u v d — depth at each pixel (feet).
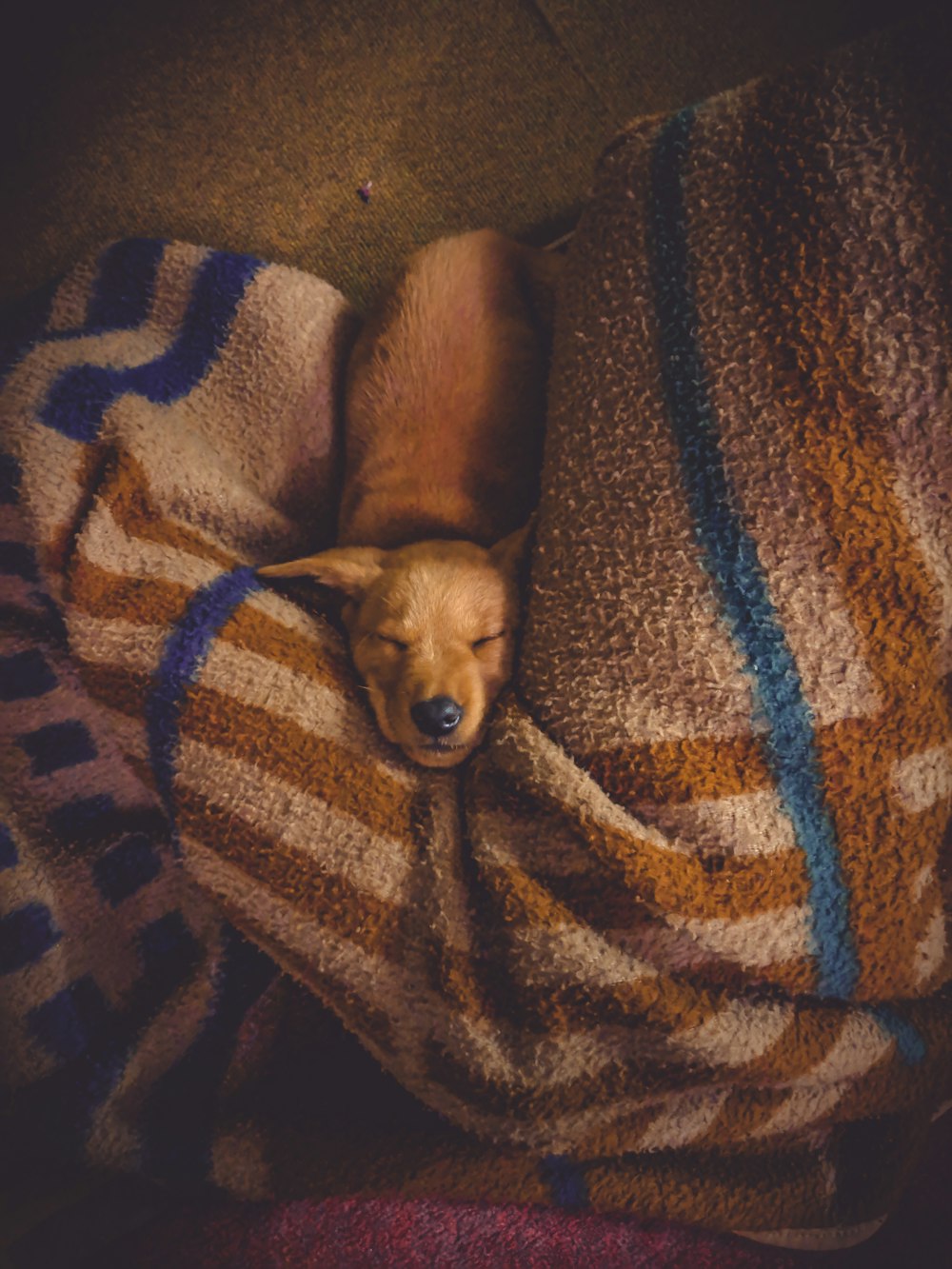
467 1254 1.35
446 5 2.04
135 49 2.08
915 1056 1.30
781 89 1.18
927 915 1.29
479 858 1.29
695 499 1.24
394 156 2.03
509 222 2.00
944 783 1.25
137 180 2.06
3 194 2.07
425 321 1.76
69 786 1.45
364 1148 1.32
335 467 1.86
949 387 1.13
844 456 1.18
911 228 1.11
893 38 1.12
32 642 1.49
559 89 2.00
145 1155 1.33
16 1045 1.35
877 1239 1.39
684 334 1.24
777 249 1.18
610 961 1.22
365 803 1.35
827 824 1.23
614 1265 1.35
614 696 1.28
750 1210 1.29
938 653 1.24
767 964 1.24
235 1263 1.34
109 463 1.57
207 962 1.41
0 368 1.60
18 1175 1.36
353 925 1.29
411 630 1.46
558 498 1.37
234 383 1.77
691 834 1.23
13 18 2.08
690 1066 1.23
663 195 1.26
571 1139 1.25
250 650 1.42
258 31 2.07
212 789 1.35
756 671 1.22
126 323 1.78
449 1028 1.24
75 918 1.43
